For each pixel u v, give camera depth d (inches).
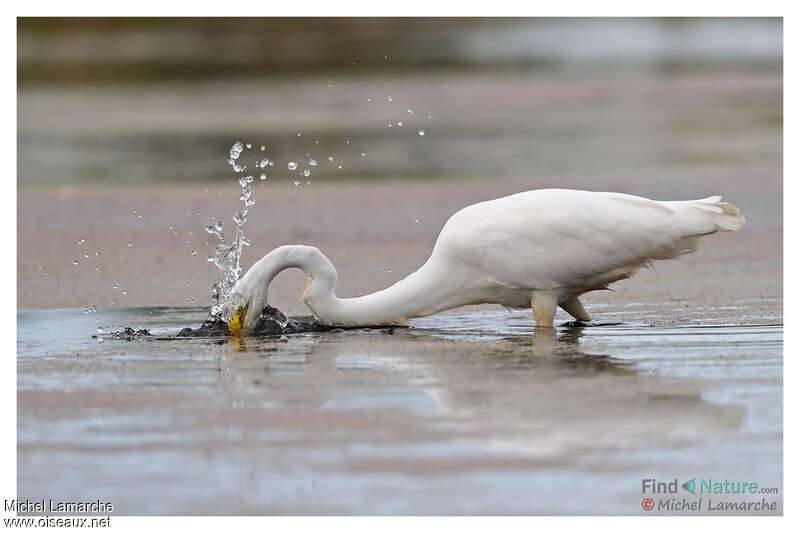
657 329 498.0
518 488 308.5
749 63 1895.9
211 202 896.9
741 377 407.8
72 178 1022.4
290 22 2423.7
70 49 2081.7
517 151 1170.0
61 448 346.6
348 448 338.6
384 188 953.5
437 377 415.8
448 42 2166.6
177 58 1982.0
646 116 1427.2
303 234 774.5
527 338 486.0
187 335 508.7
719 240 742.5
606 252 487.2
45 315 556.1
